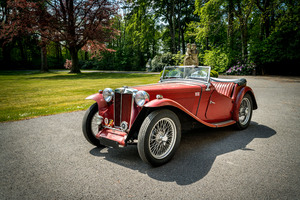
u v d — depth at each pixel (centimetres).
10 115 610
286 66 2330
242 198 222
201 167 297
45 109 692
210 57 2581
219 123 430
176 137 319
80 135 446
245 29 2322
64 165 307
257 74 2353
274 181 256
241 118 496
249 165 300
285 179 260
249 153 343
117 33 2672
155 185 251
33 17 2188
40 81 1764
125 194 232
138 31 3656
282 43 2105
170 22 3638
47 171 288
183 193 233
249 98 490
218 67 2491
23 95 1000
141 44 3778
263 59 2189
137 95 294
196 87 393
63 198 226
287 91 1077
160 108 322
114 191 238
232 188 241
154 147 305
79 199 224
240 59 2384
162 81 485
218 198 223
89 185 252
